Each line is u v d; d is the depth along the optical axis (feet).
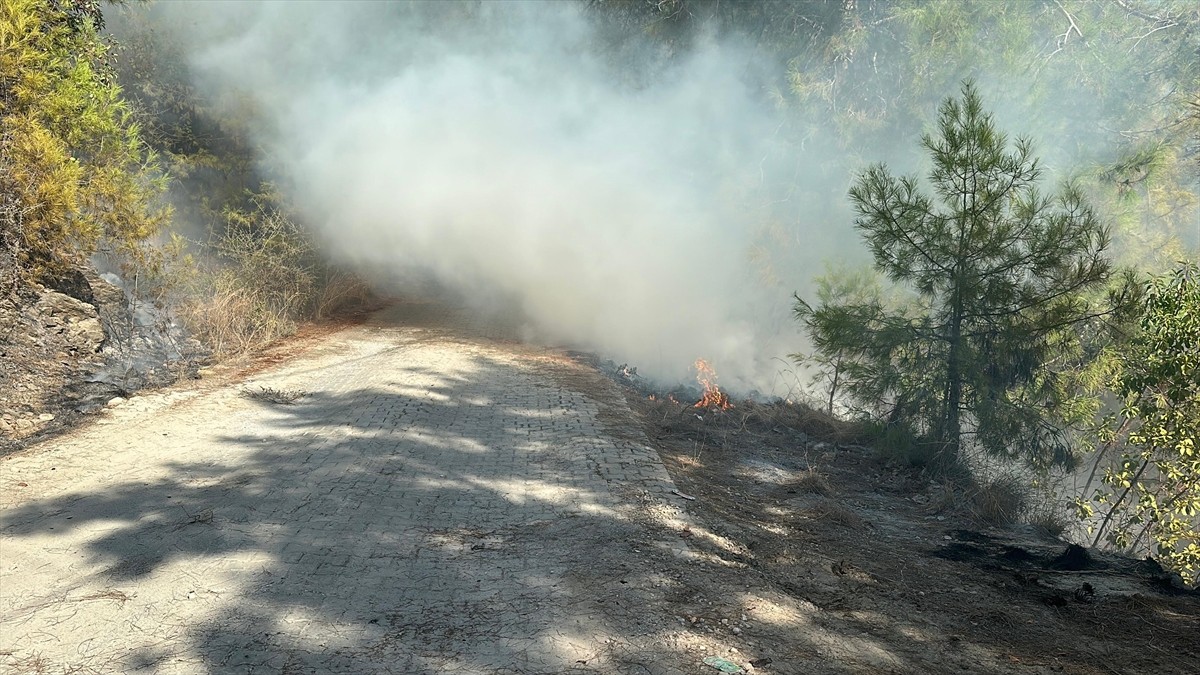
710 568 14.38
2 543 14.73
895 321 23.09
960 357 22.12
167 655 11.07
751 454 24.03
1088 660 12.22
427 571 13.85
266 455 20.66
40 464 19.39
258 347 35.45
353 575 13.64
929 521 19.48
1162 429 19.08
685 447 23.84
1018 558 17.03
